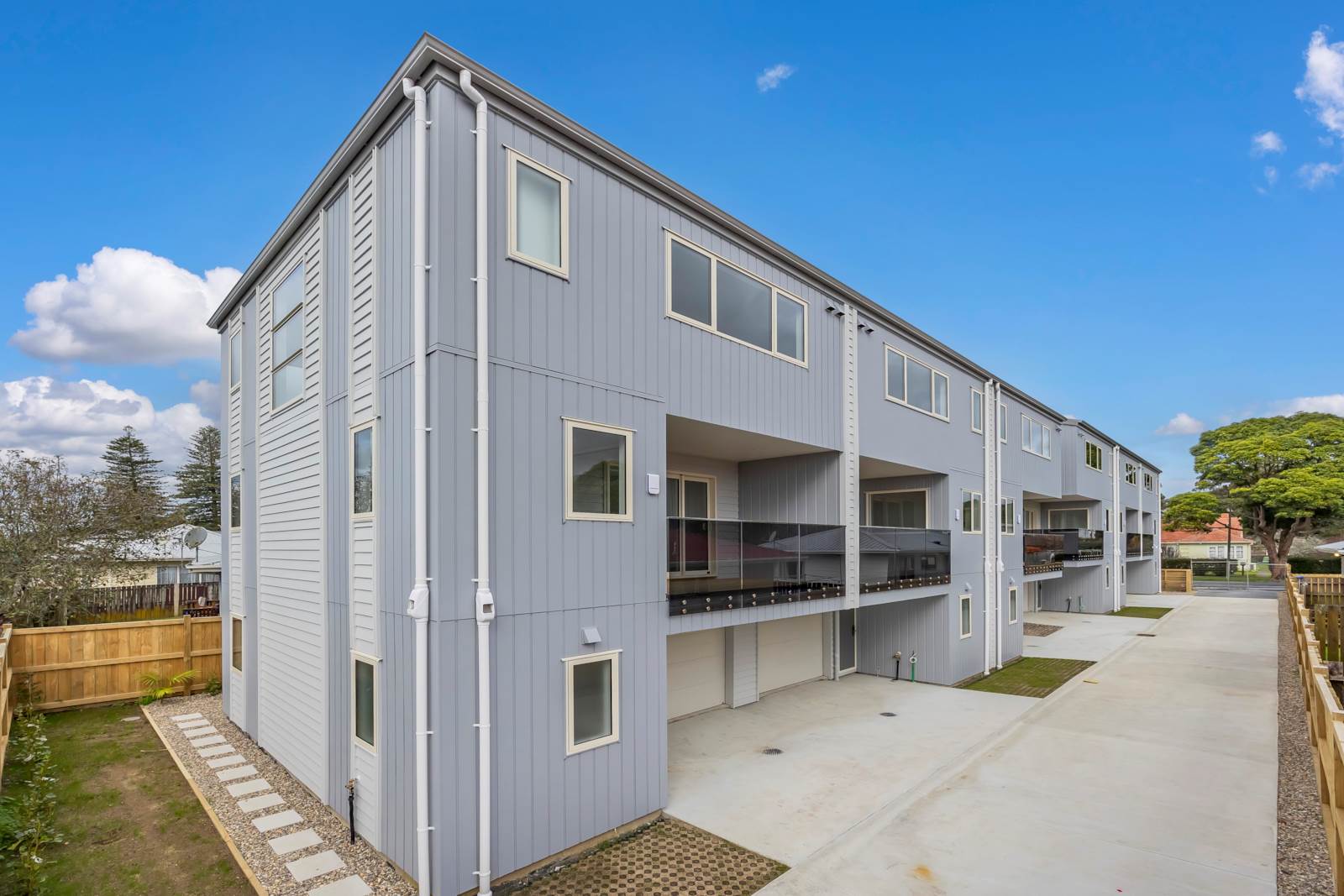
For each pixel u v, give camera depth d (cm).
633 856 601
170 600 1598
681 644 1068
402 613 559
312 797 718
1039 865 574
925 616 1352
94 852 589
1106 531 2727
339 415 692
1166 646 1811
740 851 608
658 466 719
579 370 638
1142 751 897
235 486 1035
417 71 550
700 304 794
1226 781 779
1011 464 1745
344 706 662
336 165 682
